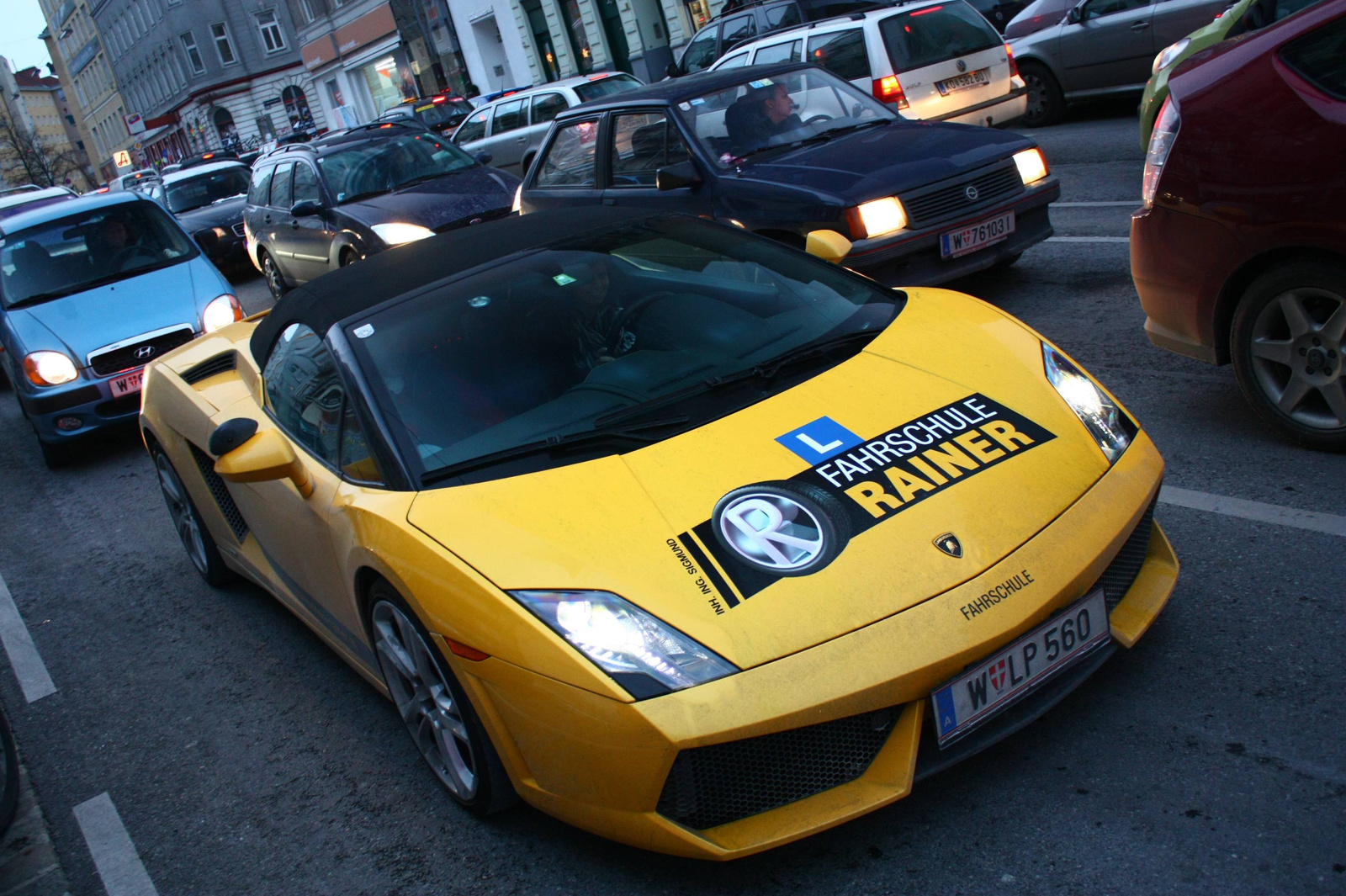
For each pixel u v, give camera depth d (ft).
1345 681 8.23
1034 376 9.24
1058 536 7.75
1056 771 8.01
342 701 11.69
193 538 15.74
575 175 24.57
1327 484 11.31
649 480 8.20
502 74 113.29
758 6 42.86
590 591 7.40
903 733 7.20
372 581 9.21
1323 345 11.66
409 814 9.38
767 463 8.24
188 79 187.32
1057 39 37.47
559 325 10.05
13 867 10.09
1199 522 11.16
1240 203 11.79
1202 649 9.00
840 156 19.99
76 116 338.75
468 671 7.78
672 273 10.79
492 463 8.77
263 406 12.03
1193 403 14.35
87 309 25.04
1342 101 10.85
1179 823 7.26
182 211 55.06
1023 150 19.93
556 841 8.50
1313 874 6.63
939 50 32.30
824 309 10.50
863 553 7.44
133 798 10.82
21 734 12.73
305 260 35.06
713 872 7.77
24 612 16.72
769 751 7.09
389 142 35.73
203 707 12.41
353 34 138.92
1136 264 13.42
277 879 9.00
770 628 7.08
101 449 26.04
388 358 9.86
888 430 8.52
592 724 7.07
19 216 27.55
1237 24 25.04
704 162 20.98
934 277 19.07
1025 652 7.45
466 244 11.69
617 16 90.79
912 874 7.35
